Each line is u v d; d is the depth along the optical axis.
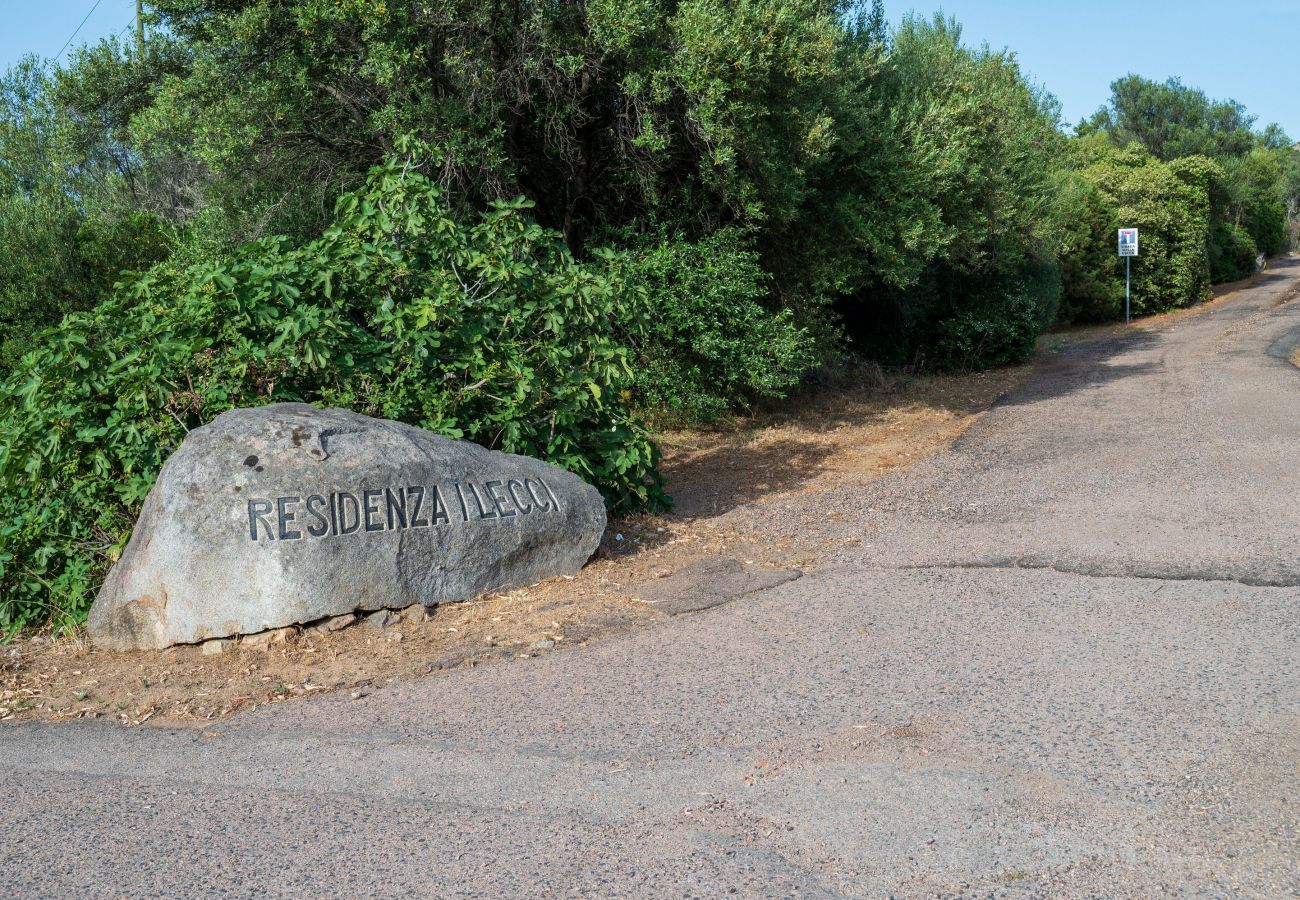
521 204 8.55
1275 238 53.03
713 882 3.21
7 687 5.52
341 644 5.80
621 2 10.83
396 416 7.09
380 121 11.10
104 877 3.46
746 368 12.16
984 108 15.47
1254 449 9.87
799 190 12.51
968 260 18.52
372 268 7.43
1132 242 30.09
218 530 5.85
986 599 6.00
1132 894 3.04
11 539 6.45
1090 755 3.94
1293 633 5.15
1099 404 14.13
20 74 25.72
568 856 3.42
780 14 11.28
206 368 6.74
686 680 4.99
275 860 3.50
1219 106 54.50
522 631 5.87
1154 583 6.09
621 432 8.23
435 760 4.27
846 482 10.01
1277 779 3.67
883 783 3.80
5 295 15.46
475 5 11.12
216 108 11.41
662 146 11.52
